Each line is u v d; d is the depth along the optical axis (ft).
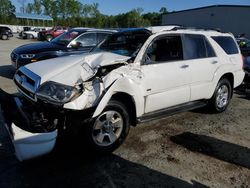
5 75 29.25
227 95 19.26
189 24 125.39
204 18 118.11
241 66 19.90
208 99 18.02
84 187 10.05
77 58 13.05
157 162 11.96
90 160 11.91
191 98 16.31
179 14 129.29
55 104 10.57
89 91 11.07
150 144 13.66
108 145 12.32
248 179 11.00
